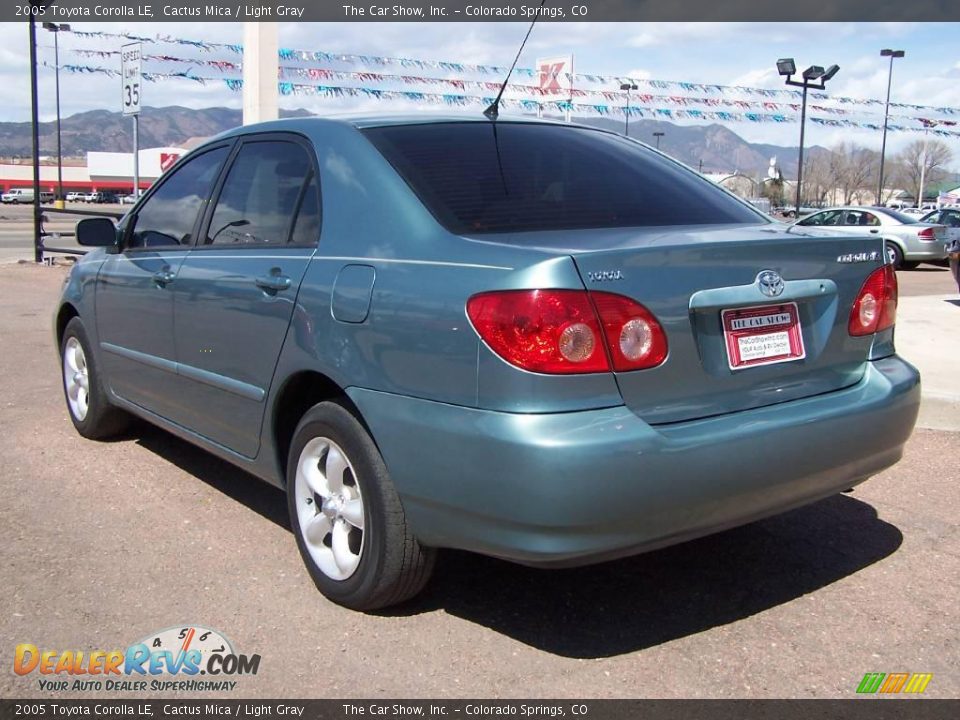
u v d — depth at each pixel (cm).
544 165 352
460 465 273
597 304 265
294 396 351
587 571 365
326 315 319
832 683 287
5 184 9281
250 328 357
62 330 561
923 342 818
